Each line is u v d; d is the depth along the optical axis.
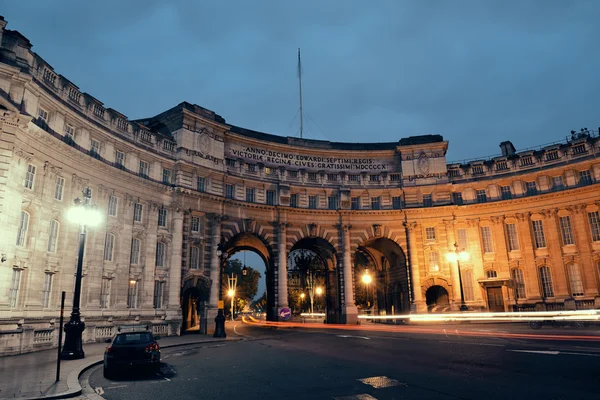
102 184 37.06
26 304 28.42
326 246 58.16
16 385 14.33
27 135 29.00
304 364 18.75
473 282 54.19
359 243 57.03
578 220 50.38
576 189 50.31
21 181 28.33
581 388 11.73
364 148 61.75
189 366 19.36
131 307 39.19
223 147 52.12
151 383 15.27
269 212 54.19
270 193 55.41
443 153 58.94
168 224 44.44
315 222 56.19
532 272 52.16
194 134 48.91
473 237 55.44
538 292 51.44
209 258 47.66
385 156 61.28
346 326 50.53
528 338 26.44
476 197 56.94
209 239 48.16
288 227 55.03
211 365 19.53
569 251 50.75
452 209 56.06
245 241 57.88
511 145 60.25
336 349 24.25
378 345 25.33
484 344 23.25
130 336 17.47
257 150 56.41
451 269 54.72
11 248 26.95
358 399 11.66
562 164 52.59
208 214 48.12
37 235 29.80
